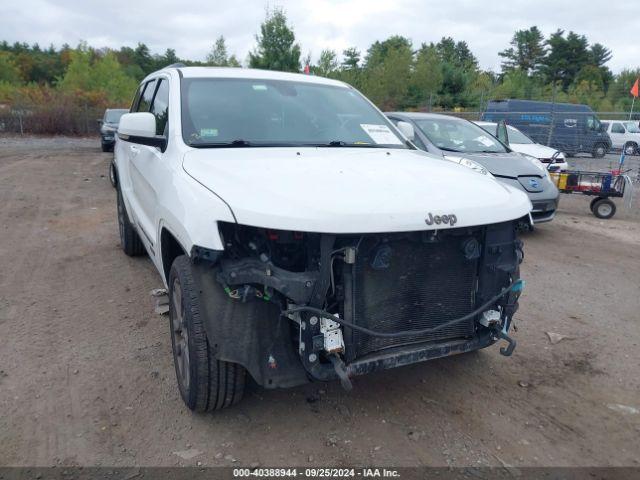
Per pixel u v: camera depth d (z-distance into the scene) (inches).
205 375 115.8
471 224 113.9
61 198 402.6
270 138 151.6
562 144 831.1
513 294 127.0
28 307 187.8
